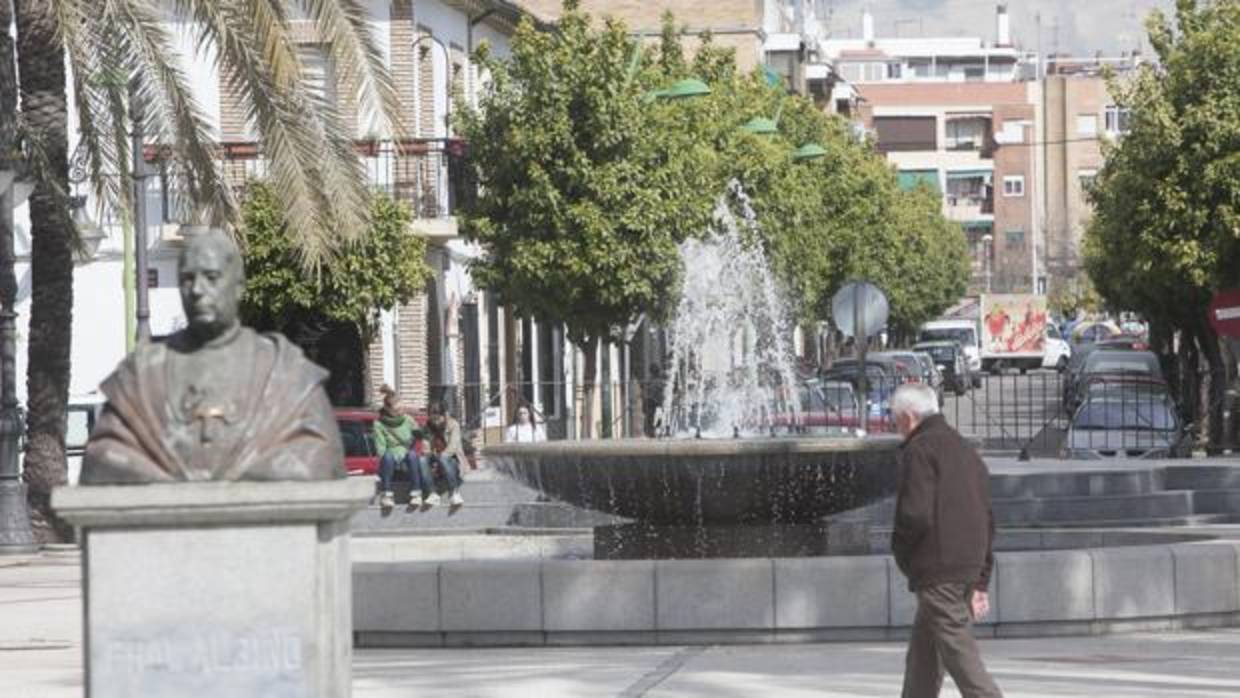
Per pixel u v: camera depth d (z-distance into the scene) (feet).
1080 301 493.36
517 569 57.88
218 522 29.04
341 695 29.78
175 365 29.71
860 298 115.75
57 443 101.71
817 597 57.41
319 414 29.68
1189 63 173.17
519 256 152.35
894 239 297.33
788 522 63.46
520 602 57.77
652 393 146.20
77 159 85.92
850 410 145.38
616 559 63.82
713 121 177.78
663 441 62.13
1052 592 58.54
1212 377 178.50
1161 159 173.37
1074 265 593.01
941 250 419.95
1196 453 158.61
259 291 147.13
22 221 146.72
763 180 187.52
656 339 209.46
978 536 40.01
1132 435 144.66
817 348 288.51
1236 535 72.84
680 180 154.20
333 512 29.14
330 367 159.84
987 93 622.54
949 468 40.04
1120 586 59.21
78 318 158.20
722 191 173.78
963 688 40.11
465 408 160.45
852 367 195.42
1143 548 60.54
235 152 151.33
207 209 84.12
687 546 63.57
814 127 246.68
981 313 382.22
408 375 163.84
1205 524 93.91
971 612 40.32
